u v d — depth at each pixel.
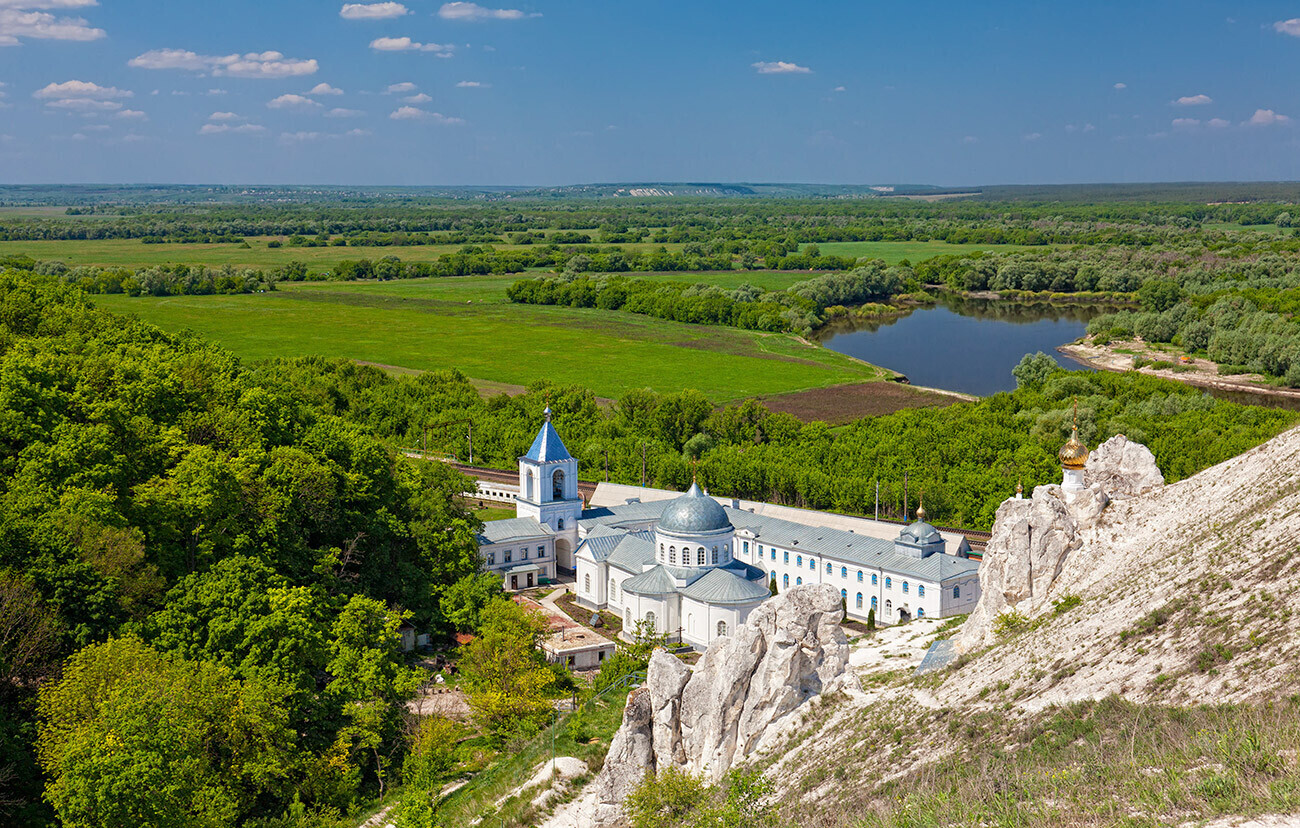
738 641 96.12
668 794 88.88
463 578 162.38
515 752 115.81
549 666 139.00
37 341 183.38
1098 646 85.62
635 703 97.56
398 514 172.88
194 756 99.75
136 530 126.88
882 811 71.25
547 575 195.50
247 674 114.62
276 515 147.00
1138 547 103.44
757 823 79.75
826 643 97.31
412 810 100.88
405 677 125.75
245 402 175.75
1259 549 84.69
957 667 96.31
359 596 135.38
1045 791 64.81
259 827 101.94
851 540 180.62
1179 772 61.16
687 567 168.62
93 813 89.25
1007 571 105.38
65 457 134.38
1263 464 100.56
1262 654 72.50
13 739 99.94
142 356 190.38
